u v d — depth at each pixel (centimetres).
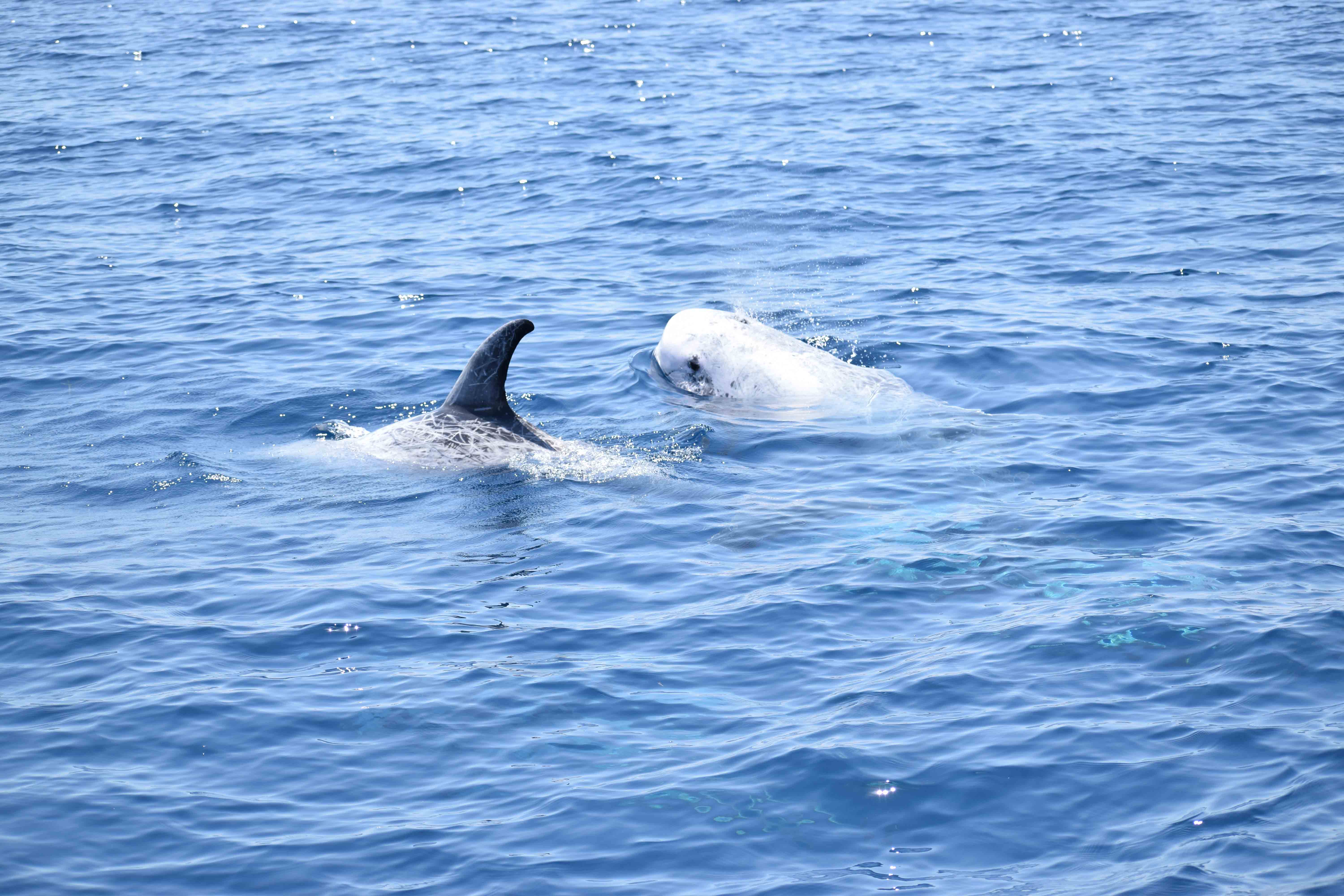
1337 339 2419
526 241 3394
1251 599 1461
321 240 3469
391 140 4619
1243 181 3672
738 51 6269
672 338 2377
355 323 2731
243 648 1430
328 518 1805
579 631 1457
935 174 3931
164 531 1764
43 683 1355
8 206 3897
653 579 1591
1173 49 5919
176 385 2377
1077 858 1045
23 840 1093
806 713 1271
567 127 4731
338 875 1052
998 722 1235
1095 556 1603
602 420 2180
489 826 1110
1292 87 4944
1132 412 2139
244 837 1102
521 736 1247
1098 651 1359
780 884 1028
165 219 3728
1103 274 2922
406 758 1215
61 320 2789
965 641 1402
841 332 2591
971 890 1011
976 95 5091
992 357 2416
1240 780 1123
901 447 2033
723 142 4416
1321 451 1934
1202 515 1716
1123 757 1170
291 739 1247
